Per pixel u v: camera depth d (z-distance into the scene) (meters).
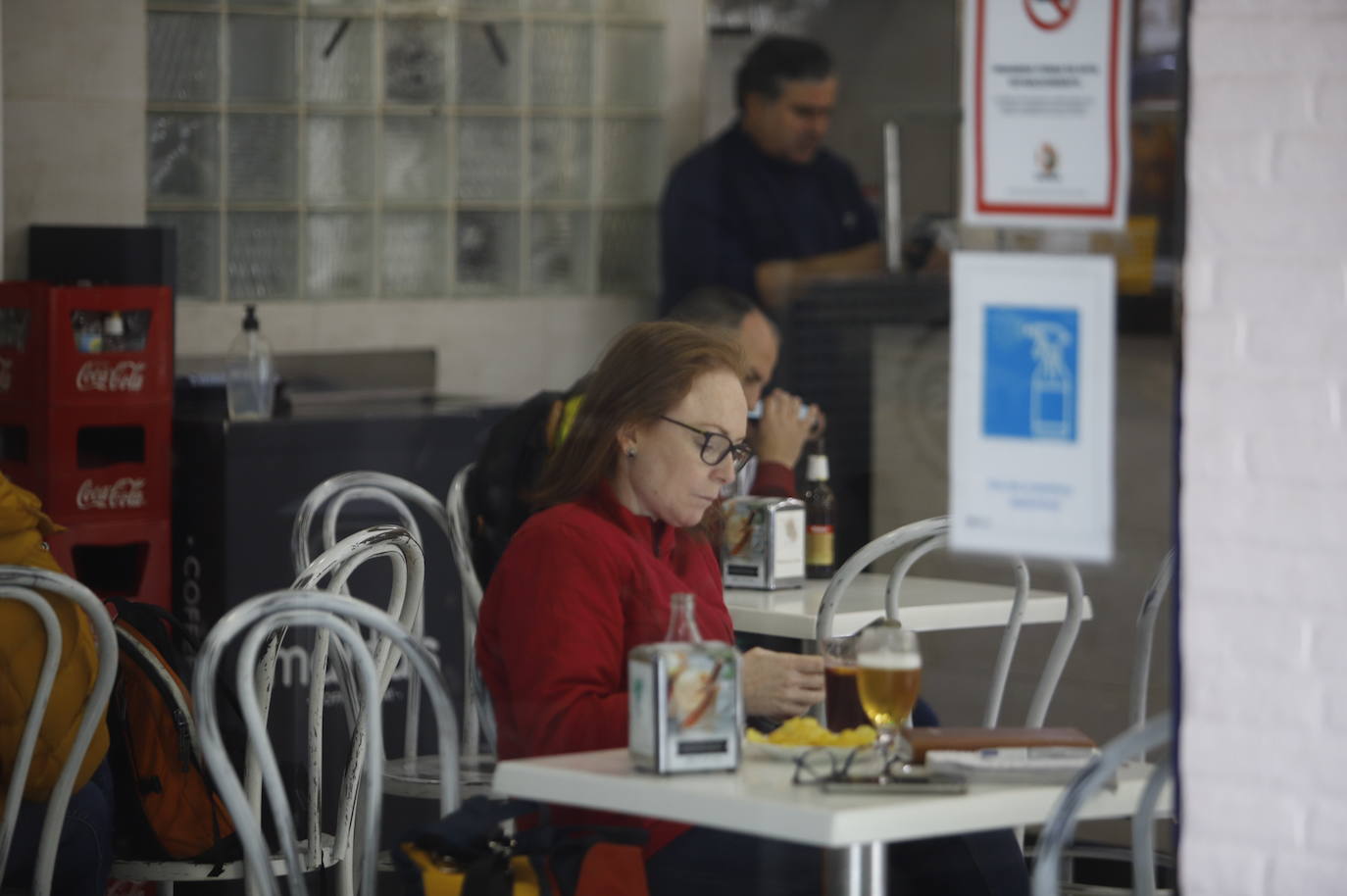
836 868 6.47
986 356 7.43
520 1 12.05
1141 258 7.09
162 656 9.22
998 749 6.51
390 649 9.39
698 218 9.80
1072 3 7.15
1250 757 6.79
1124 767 6.98
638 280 11.63
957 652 8.75
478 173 12.54
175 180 12.77
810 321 9.20
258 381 12.67
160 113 12.74
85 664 8.54
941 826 6.02
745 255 9.56
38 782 8.49
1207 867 6.84
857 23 8.61
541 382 12.58
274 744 11.35
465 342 12.78
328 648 9.37
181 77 12.77
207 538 12.48
